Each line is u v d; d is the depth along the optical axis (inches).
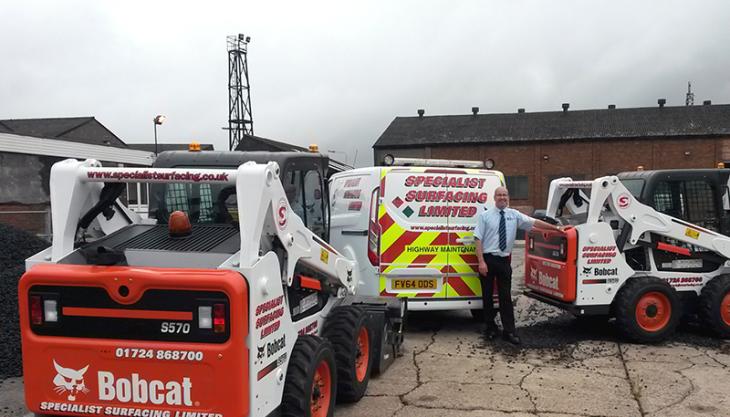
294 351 151.7
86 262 135.0
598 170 1448.1
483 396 197.0
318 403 159.5
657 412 181.6
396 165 291.0
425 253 276.4
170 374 123.0
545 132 1499.8
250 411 125.0
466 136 1531.7
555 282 270.5
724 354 243.9
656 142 1419.8
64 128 1732.3
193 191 174.2
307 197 191.6
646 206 262.8
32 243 351.9
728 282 263.6
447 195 280.4
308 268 177.2
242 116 1604.3
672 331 260.8
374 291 275.9
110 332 126.0
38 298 128.3
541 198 1481.3
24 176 784.9
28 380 129.3
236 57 1589.6
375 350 215.3
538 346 258.8
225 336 120.8
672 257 273.7
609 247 261.4
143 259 135.8
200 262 133.3
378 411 184.1
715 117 1454.2
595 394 197.8
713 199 278.7
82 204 143.3
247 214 128.6
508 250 259.4
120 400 125.7
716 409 183.6
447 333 286.2
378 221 275.0
